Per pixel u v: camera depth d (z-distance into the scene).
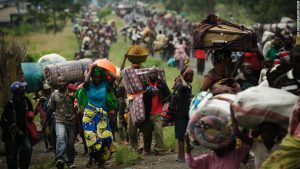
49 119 21.36
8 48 37.97
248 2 111.12
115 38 98.06
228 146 12.79
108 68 19.98
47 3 117.25
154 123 21.81
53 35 102.19
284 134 11.64
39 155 25.91
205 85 13.89
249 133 12.50
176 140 24.05
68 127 20.98
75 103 22.02
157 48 61.22
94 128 20.16
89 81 20.25
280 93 11.56
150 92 21.62
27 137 19.58
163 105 21.78
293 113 11.03
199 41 13.98
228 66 14.02
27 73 31.59
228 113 12.19
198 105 13.27
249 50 13.80
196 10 154.75
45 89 26.00
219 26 14.20
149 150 22.48
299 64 11.89
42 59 34.38
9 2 105.25
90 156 20.92
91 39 67.62
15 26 107.94
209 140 12.24
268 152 11.89
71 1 137.00
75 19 134.25
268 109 11.41
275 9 91.50
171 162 19.98
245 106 11.52
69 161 21.16
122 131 25.42
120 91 25.20
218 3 138.88
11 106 19.28
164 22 136.50
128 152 21.58
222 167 12.96
